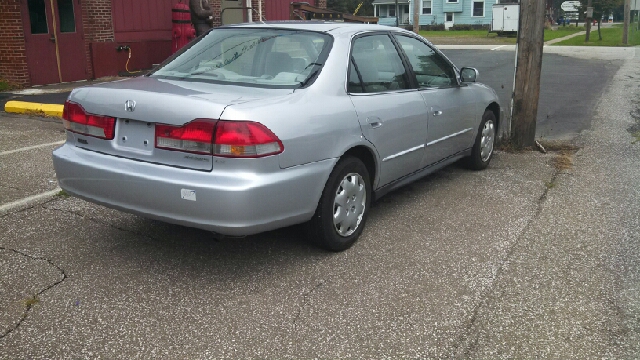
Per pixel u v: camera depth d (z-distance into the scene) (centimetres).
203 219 360
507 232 484
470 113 605
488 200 565
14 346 319
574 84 1412
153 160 379
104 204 403
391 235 476
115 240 461
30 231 475
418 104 507
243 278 399
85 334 331
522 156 736
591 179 635
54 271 407
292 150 376
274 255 437
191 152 362
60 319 346
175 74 457
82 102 412
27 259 424
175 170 367
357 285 391
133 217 511
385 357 313
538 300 373
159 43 1459
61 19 1250
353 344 324
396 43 512
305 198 393
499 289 387
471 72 590
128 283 391
